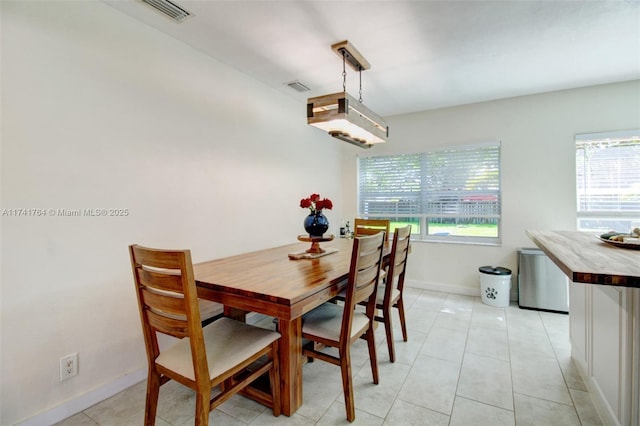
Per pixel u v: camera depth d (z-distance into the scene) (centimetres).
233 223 285
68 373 174
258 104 313
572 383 199
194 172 248
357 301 174
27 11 159
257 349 156
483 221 391
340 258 237
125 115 202
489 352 241
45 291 166
